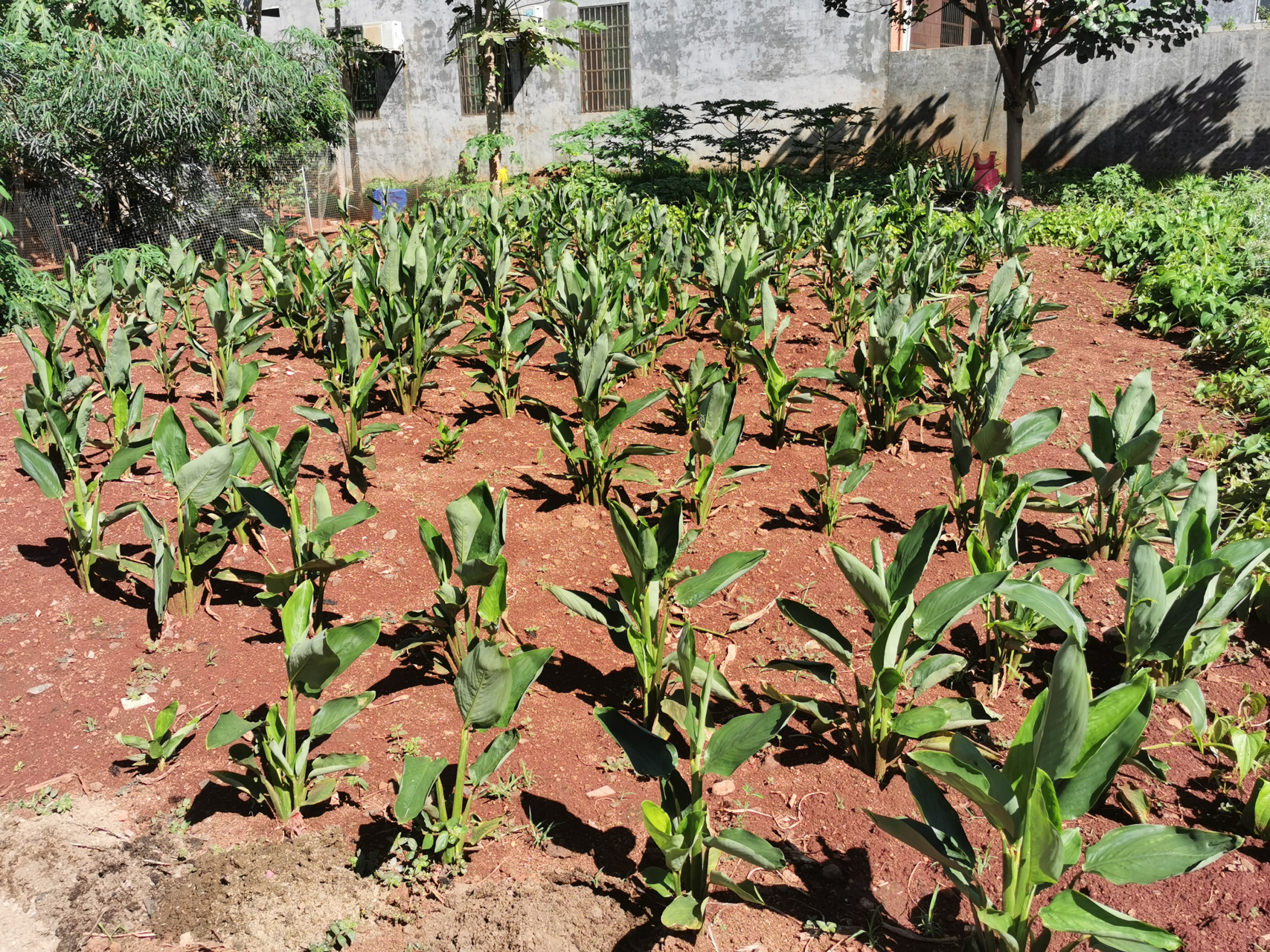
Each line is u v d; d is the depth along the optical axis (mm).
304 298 6664
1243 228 10859
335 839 2787
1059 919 1891
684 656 2469
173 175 11789
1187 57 16812
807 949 2508
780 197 9180
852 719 3105
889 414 5285
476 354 5832
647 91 20141
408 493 4758
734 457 5328
